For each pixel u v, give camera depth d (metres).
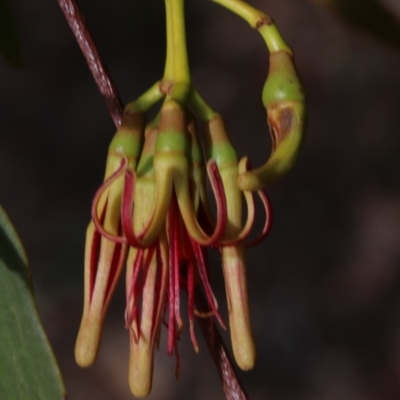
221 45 1.10
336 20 0.34
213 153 0.31
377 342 0.85
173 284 0.32
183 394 0.77
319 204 0.95
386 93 1.03
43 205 0.97
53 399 0.32
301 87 0.31
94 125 1.04
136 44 1.11
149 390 0.32
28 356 0.32
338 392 0.80
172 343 0.32
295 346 0.83
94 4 1.14
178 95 0.31
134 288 0.32
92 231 0.32
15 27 0.36
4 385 0.32
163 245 0.32
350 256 0.91
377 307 0.87
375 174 0.98
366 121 1.01
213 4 1.13
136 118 0.32
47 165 1.01
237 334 0.31
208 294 0.32
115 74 1.08
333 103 1.03
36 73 1.08
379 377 0.82
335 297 0.88
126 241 0.31
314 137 1.01
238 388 0.32
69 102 1.06
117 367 0.79
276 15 1.09
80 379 0.79
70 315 0.85
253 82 1.06
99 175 1.00
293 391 0.81
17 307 0.32
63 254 0.91
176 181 0.31
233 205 0.31
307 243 0.92
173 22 0.32
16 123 1.04
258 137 1.00
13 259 0.32
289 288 0.88
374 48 1.05
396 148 0.98
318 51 1.06
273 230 0.92
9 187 0.98
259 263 0.89
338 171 0.98
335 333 0.85
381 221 0.94
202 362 0.78
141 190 0.31
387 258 0.91
